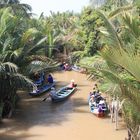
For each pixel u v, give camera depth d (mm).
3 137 18438
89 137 18641
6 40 21766
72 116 22562
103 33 13602
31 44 24000
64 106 25391
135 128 12695
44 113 23391
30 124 20812
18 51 21578
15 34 23703
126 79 11016
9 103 22734
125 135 18703
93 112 22406
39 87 29828
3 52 21750
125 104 11203
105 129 19781
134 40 12438
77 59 45719
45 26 46469
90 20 40500
